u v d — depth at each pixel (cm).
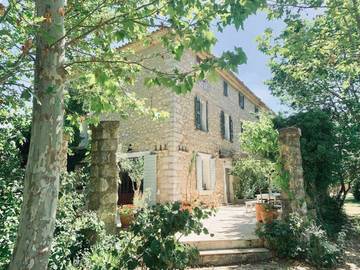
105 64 450
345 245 858
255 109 2403
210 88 1669
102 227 580
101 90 544
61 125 340
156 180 1258
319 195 1066
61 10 341
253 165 1541
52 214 320
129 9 428
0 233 446
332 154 1007
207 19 366
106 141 649
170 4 374
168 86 385
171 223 480
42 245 308
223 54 328
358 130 1241
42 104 329
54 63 339
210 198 1502
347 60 792
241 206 1628
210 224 984
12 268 303
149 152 1291
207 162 1544
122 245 512
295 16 696
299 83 1593
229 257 673
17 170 639
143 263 484
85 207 656
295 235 696
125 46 1299
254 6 336
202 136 1521
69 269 473
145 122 1340
